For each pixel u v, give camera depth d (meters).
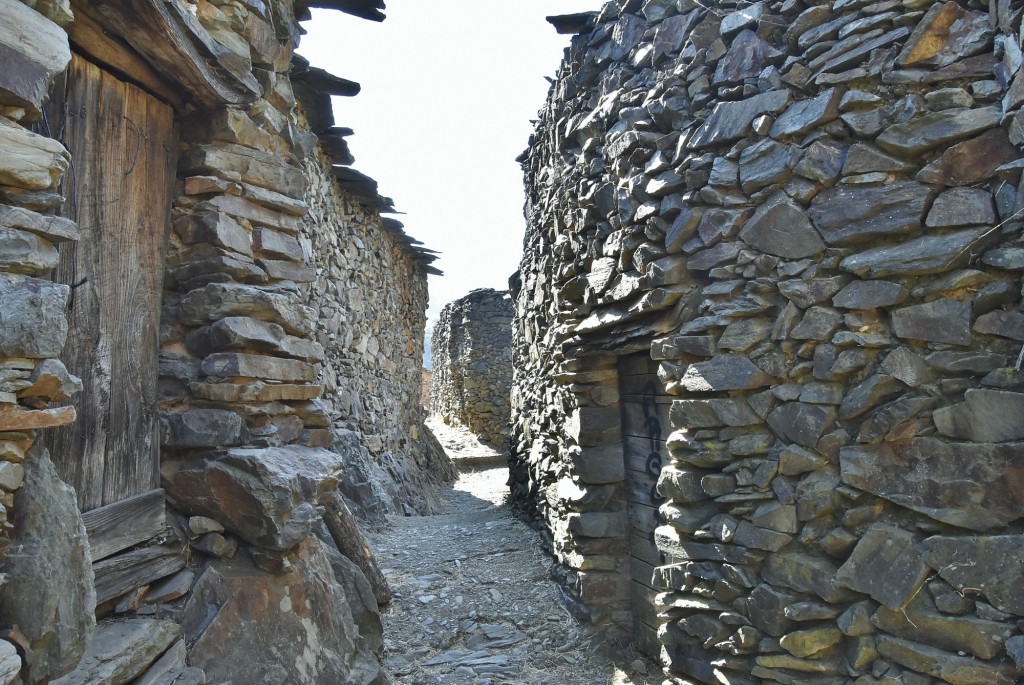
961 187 2.78
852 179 3.06
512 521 6.71
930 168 2.86
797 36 3.40
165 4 2.23
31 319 1.62
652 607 4.06
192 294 2.70
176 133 2.80
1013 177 2.62
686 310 3.66
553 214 5.32
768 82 3.40
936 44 2.91
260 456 2.60
